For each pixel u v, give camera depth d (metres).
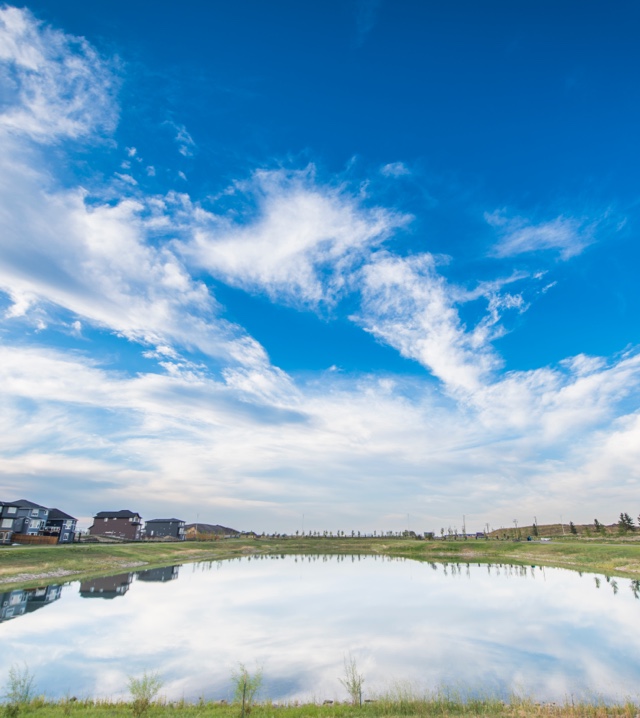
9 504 96.62
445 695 21.98
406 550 128.50
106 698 21.50
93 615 38.94
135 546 99.00
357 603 46.91
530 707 19.30
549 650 30.28
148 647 30.33
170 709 19.05
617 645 31.41
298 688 23.50
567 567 79.88
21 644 30.25
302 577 68.75
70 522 114.31
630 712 18.47
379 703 20.00
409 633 34.72
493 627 36.62
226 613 41.47
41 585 52.03
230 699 21.94
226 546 136.12
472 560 100.25
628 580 62.94
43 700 19.81
